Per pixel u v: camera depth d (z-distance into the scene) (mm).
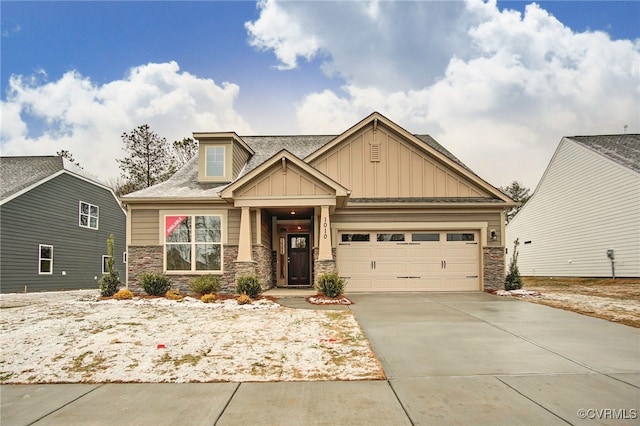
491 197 15125
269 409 4508
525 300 12453
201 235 14023
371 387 5148
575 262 22781
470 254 15000
